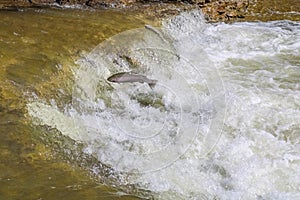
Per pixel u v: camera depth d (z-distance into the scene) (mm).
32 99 11820
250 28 19016
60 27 15719
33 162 9891
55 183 9305
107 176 9812
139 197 9188
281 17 20141
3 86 12047
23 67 12945
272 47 17078
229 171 10289
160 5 19672
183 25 18281
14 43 14180
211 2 20344
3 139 10367
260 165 10492
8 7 18250
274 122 12062
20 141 10406
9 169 9555
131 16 17922
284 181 10117
